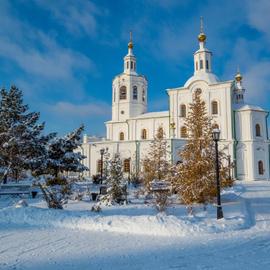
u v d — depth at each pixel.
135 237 11.41
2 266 7.97
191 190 17.58
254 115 53.06
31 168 27.28
